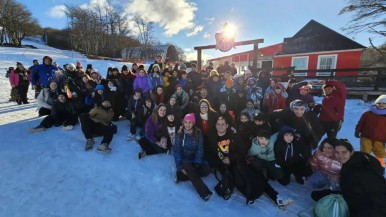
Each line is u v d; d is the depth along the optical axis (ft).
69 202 10.57
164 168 13.50
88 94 19.40
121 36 154.10
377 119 13.05
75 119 18.39
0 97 33.01
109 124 16.24
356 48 47.67
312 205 10.96
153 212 10.21
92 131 15.53
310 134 13.67
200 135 12.53
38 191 11.14
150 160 14.23
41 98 18.78
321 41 53.67
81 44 147.33
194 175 11.60
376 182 8.59
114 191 11.44
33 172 12.55
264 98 19.98
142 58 137.59
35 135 16.81
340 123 15.35
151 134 14.88
